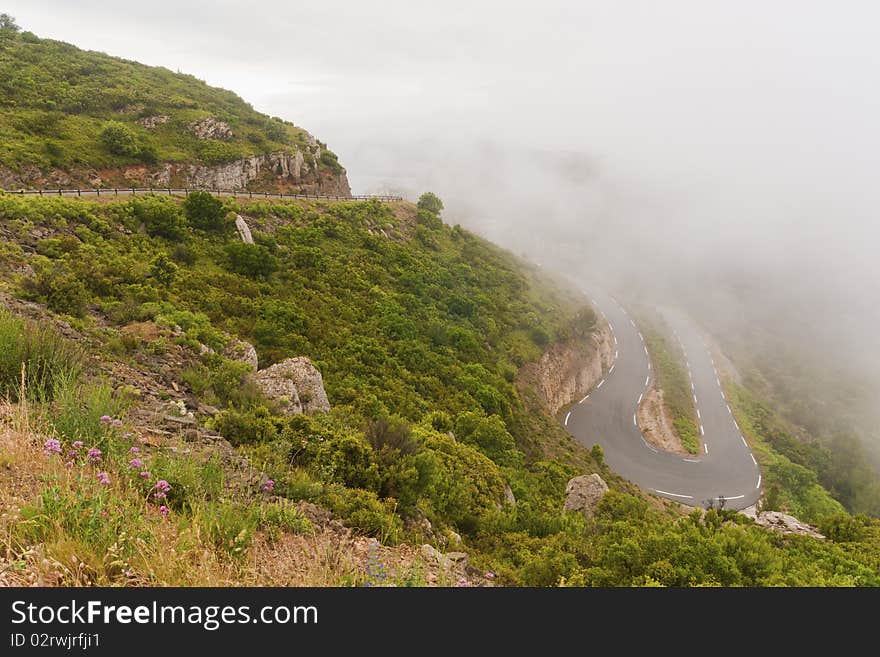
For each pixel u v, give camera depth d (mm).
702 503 56188
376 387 31859
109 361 13828
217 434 10523
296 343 31969
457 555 9227
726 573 10383
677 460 65250
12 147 46062
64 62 74500
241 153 68188
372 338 39906
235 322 30062
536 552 13852
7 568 3932
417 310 51656
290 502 7629
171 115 68938
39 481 5125
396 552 7754
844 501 73375
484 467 24906
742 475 63438
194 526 5062
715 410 81625
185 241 38750
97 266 26734
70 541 4207
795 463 71062
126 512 4820
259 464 9172
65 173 48250
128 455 6316
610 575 10594
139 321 21094
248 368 19016
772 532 18656
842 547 18312
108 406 7258
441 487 16922
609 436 68250
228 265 38719
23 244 26828
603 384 82812
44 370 7898
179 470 6379
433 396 38250
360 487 10969
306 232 53312
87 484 5023
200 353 18969
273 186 71938
